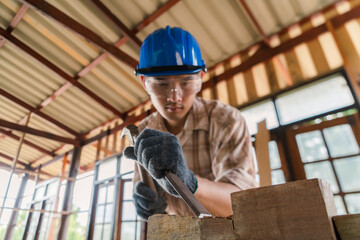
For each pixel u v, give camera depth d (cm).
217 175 98
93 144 830
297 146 373
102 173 702
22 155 1048
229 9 447
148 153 57
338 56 385
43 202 861
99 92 691
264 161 94
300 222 41
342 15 405
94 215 654
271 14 451
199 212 46
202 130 112
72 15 502
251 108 460
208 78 564
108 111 745
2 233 1198
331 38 402
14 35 577
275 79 445
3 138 962
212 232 48
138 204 103
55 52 602
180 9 461
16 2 503
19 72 673
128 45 548
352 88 353
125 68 599
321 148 352
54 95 711
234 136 101
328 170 335
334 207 47
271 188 46
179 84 88
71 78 640
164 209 101
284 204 43
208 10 454
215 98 514
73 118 805
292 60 436
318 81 391
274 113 422
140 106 700
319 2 432
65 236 701
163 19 486
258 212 45
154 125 125
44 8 440
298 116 390
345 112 348
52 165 1021
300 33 455
